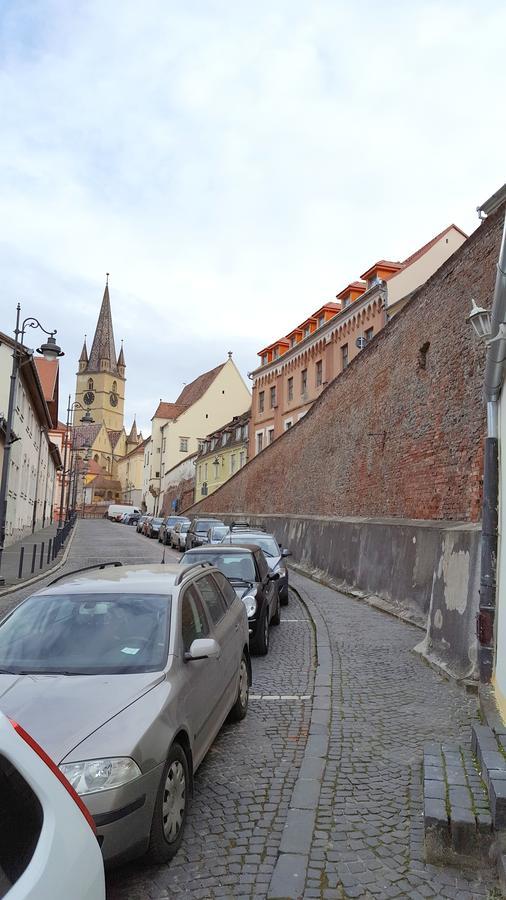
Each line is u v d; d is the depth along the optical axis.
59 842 1.95
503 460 6.38
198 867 3.76
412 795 4.63
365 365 18.98
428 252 29.98
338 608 13.43
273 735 6.00
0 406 29.70
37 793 2.01
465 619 7.80
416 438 14.38
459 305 12.22
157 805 3.64
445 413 12.67
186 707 4.30
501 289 5.46
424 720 6.23
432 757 4.61
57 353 18.70
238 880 3.62
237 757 5.44
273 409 42.66
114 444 130.88
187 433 74.62
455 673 7.62
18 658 4.55
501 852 3.64
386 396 16.88
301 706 6.92
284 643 10.23
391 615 12.36
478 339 11.13
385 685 7.51
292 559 24.03
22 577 18.11
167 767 3.82
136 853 3.48
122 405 137.00
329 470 22.62
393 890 3.49
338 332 33.91
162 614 4.89
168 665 4.41
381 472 16.95
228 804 4.56
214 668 5.25
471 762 4.51
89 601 5.09
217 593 6.46
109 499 120.00
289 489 28.59
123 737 3.56
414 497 14.31
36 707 3.81
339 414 21.78
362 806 4.47
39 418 43.72
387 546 13.89
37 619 4.94
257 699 7.19
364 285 33.44
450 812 3.80
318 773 4.97
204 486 58.53
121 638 4.67
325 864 3.74
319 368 36.53
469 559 7.98
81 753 3.42
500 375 6.41
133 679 4.18
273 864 3.78
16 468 32.06
